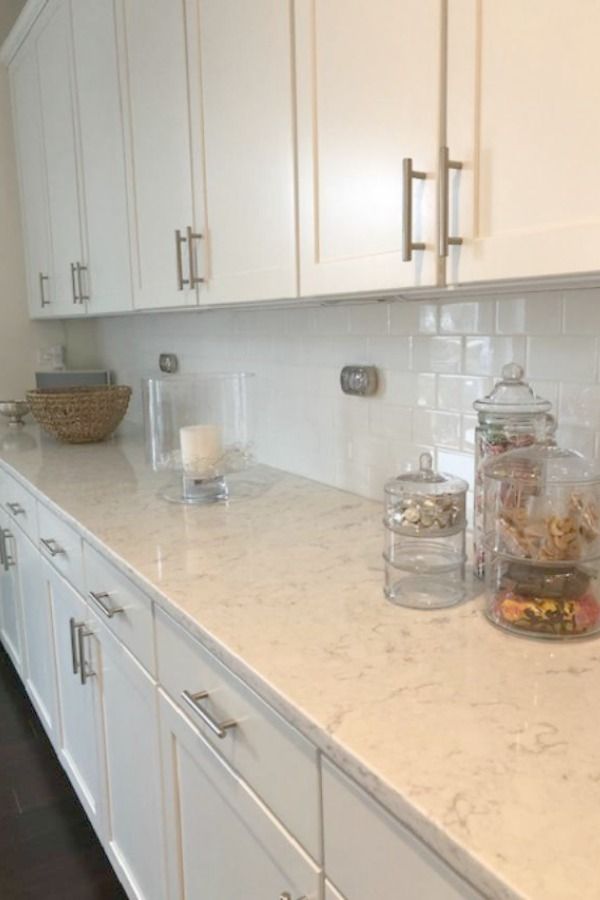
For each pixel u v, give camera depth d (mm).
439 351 1472
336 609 1103
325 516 1613
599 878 562
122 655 1436
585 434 1189
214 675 1055
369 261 1101
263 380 2096
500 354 1334
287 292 1316
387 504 1196
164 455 1959
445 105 934
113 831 1638
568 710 802
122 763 1521
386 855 723
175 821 1272
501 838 606
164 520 1622
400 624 1043
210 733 1087
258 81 1334
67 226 2547
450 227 945
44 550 1992
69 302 2623
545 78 803
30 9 2508
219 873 1128
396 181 1028
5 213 3104
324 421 1857
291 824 891
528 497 1004
